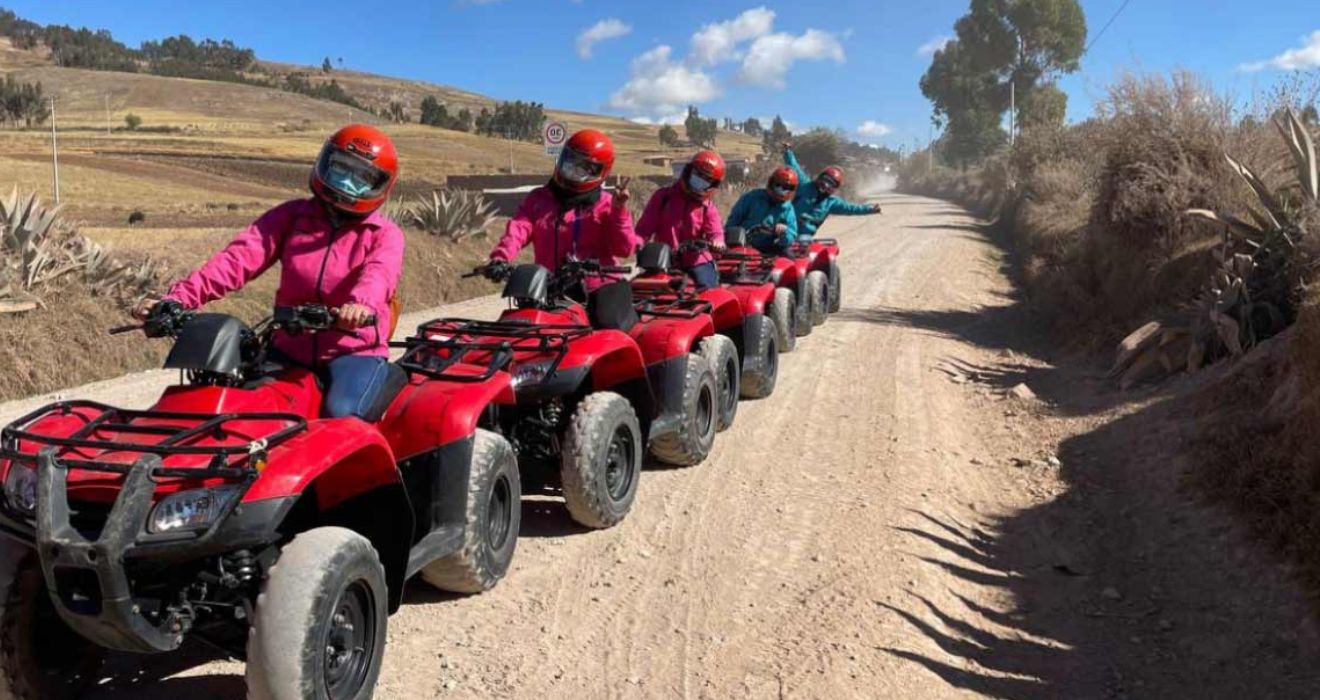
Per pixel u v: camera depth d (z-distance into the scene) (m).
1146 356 9.37
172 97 192.38
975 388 10.41
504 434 5.91
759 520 6.28
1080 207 22.92
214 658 4.34
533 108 172.50
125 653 4.34
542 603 5.02
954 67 88.56
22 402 9.11
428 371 4.90
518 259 18.95
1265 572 5.19
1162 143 12.15
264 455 3.37
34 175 54.41
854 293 17.33
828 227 33.88
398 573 4.09
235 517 3.29
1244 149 11.65
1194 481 6.43
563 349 5.69
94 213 37.91
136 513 3.13
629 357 6.18
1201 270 10.47
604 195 6.99
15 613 3.40
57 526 3.08
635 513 6.35
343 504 4.20
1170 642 4.84
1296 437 5.97
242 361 3.95
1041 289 16.59
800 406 9.31
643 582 5.32
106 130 124.44
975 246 27.16
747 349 9.36
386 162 4.23
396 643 4.54
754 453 7.75
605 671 4.36
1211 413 7.41
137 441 3.47
